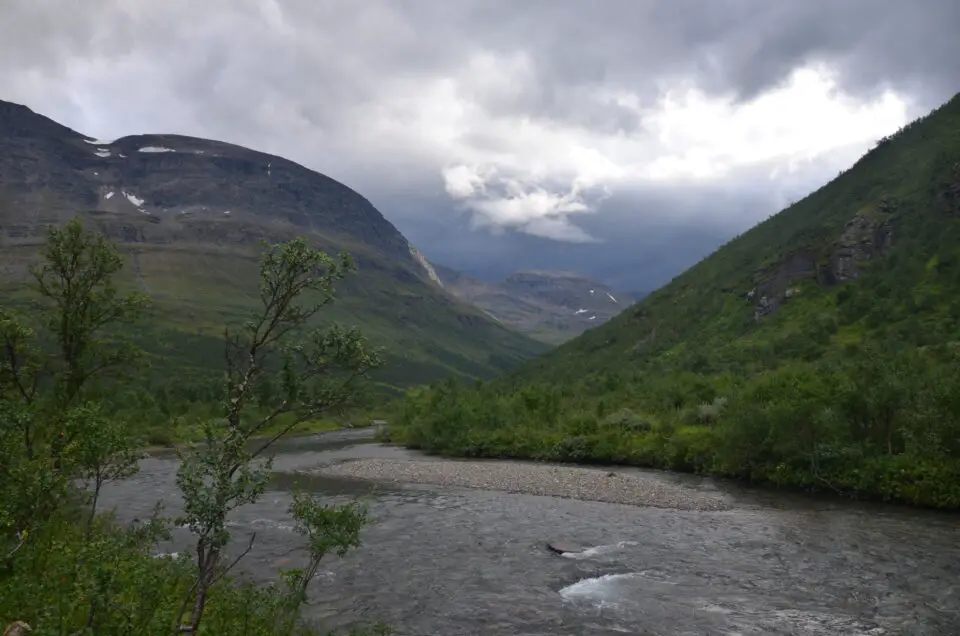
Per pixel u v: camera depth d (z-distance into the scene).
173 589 12.44
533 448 72.12
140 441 15.76
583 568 25.62
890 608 20.86
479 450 75.62
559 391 105.00
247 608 12.91
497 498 43.69
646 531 32.84
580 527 33.75
